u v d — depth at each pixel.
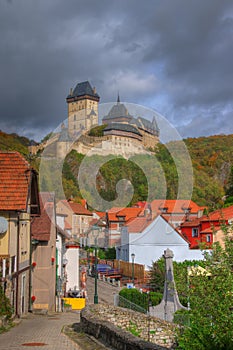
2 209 13.95
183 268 7.52
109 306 12.40
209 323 6.37
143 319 11.60
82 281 26.42
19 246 15.32
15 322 13.31
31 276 18.45
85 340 9.08
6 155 14.98
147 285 22.17
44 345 8.44
